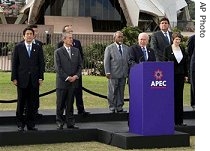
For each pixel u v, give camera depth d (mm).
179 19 50375
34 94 9336
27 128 9461
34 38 10266
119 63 11359
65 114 9953
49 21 41062
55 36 32531
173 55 9961
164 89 8969
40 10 42250
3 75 22281
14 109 13016
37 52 9367
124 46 11539
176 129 10141
